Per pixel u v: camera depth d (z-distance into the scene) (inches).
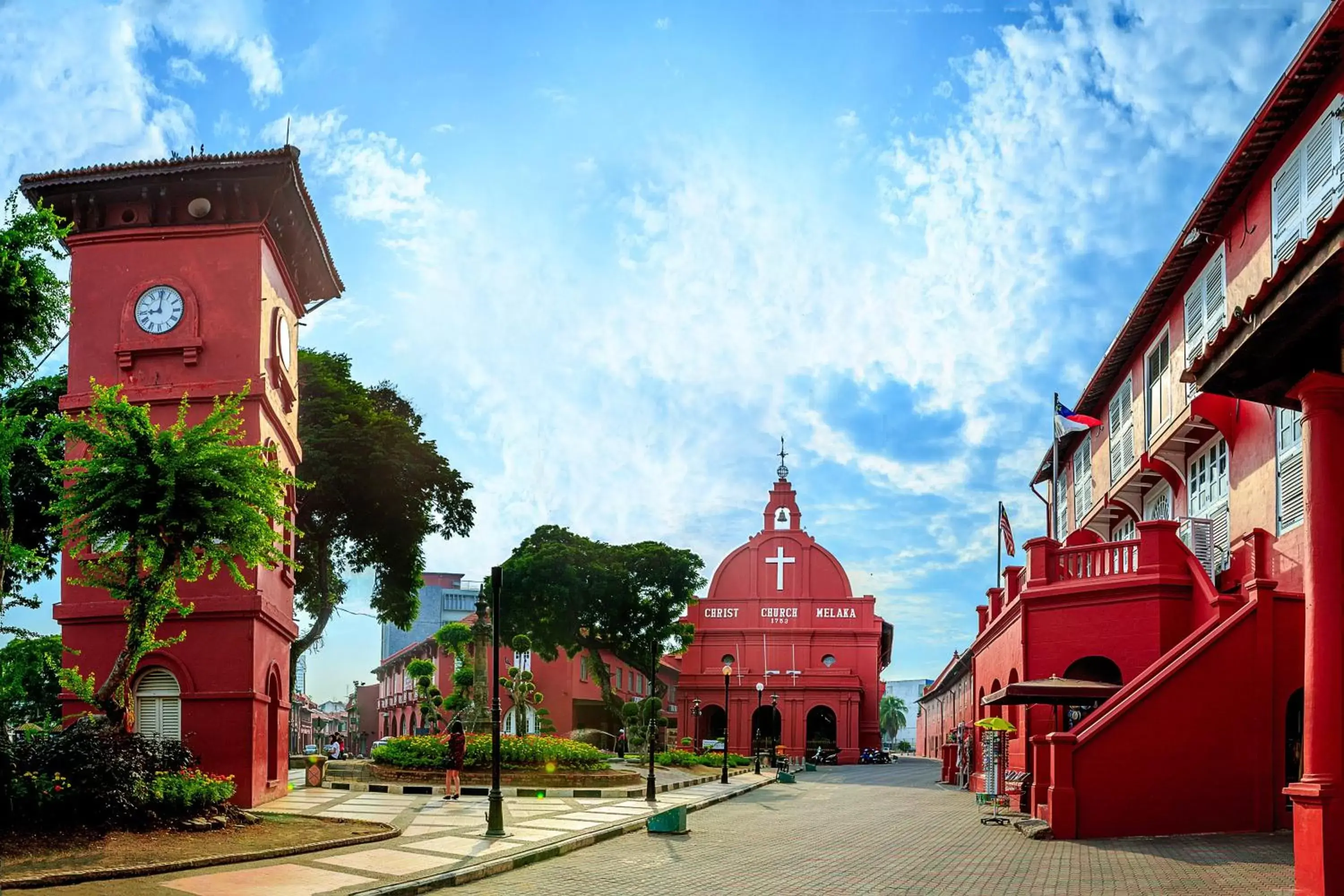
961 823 876.6
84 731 626.5
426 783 1086.4
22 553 643.5
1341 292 415.5
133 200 890.1
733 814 1012.5
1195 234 852.0
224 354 872.9
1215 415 861.8
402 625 1681.8
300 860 574.9
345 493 1440.7
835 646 2817.4
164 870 517.3
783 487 2950.3
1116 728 730.2
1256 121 714.8
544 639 2239.2
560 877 571.8
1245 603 772.0
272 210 893.2
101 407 670.5
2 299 635.5
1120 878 551.5
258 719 848.9
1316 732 444.8
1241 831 714.2
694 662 2824.8
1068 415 1144.2
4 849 528.4
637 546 2341.3
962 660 1684.3
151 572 690.8
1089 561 928.9
